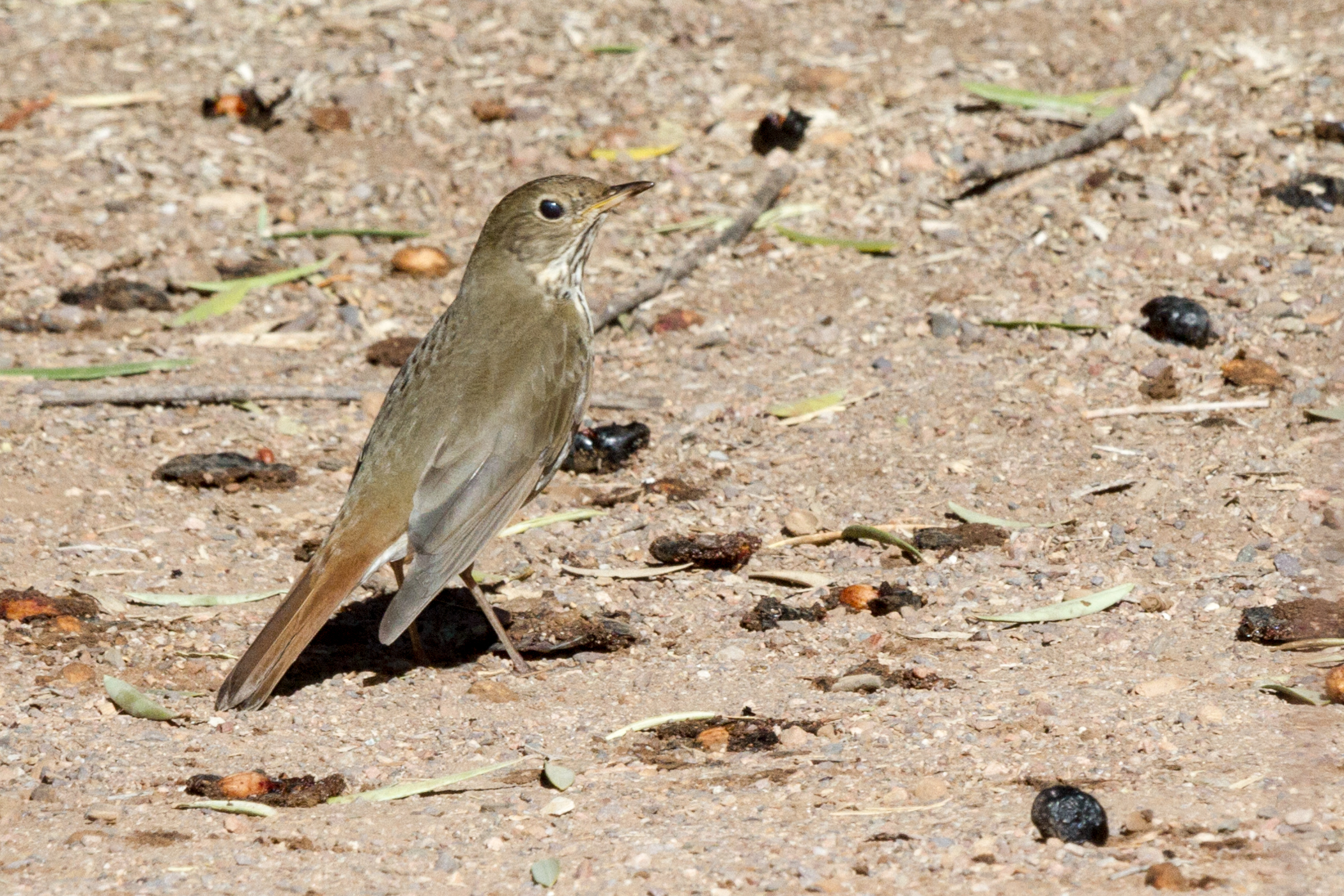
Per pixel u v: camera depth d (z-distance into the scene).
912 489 11.93
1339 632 9.14
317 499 12.22
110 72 19.34
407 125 18.38
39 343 14.74
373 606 10.76
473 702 9.38
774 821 7.61
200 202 17.09
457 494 9.44
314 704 9.37
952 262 15.55
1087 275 14.94
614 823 7.68
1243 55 18.31
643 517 11.81
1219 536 10.83
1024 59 18.95
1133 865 6.92
